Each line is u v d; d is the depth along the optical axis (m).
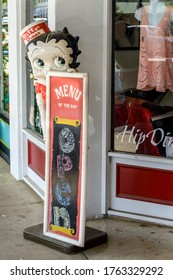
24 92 4.77
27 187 4.73
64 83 3.19
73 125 3.20
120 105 3.83
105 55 3.70
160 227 3.76
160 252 3.36
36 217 3.98
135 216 3.86
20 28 4.63
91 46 3.68
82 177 3.20
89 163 3.82
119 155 3.84
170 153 3.77
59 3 3.57
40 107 3.48
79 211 3.24
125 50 3.77
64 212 3.31
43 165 4.38
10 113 5.02
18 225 3.81
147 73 3.80
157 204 3.80
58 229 3.36
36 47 3.35
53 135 3.29
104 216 3.95
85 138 3.16
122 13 3.72
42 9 4.19
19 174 4.91
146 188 3.82
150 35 3.74
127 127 3.85
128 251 3.38
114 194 3.94
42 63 3.36
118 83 3.81
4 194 4.53
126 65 3.80
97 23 3.67
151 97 3.81
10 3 4.78
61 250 3.33
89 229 3.57
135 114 3.84
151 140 3.82
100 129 3.81
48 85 3.26
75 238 3.28
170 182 3.73
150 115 3.81
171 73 3.76
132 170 3.85
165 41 3.71
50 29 3.66
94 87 3.74
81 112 3.15
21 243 3.49
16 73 4.75
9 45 4.91
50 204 3.38
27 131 4.70
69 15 3.60
